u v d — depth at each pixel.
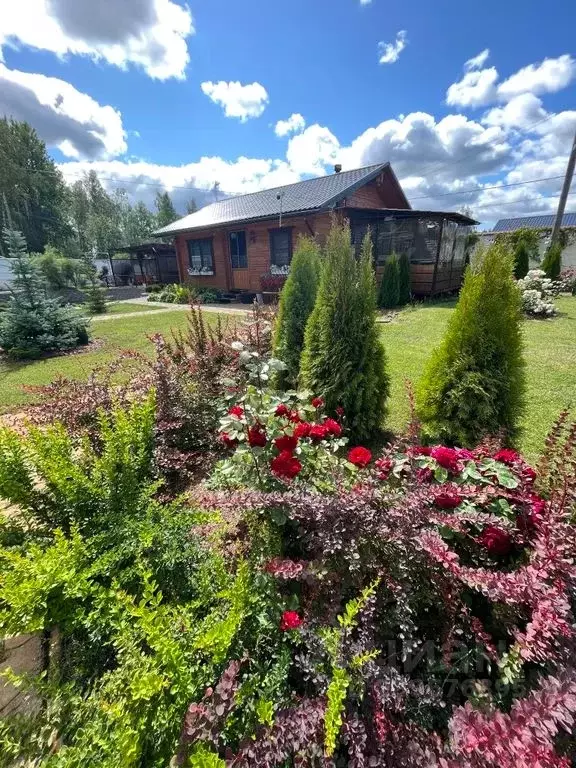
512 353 2.60
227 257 13.60
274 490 1.74
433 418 2.84
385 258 11.21
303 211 9.90
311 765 0.95
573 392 4.13
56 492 1.81
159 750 0.97
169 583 1.55
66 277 18.48
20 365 6.39
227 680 1.03
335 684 0.93
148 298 16.03
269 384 3.80
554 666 1.06
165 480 2.25
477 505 1.57
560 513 1.33
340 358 3.02
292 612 1.23
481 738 0.86
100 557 1.46
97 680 1.20
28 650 1.57
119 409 2.23
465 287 2.73
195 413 2.81
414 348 6.12
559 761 0.80
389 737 1.01
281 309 4.14
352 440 3.09
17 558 1.31
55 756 0.94
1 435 1.87
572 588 1.15
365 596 1.15
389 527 1.36
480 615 1.40
